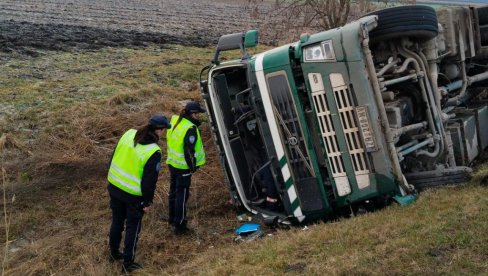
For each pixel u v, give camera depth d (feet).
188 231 21.52
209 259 17.78
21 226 22.18
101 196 25.03
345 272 13.83
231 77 22.88
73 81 43.09
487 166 22.38
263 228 21.48
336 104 19.12
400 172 18.83
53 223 22.68
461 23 24.26
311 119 19.90
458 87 24.68
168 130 21.52
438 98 21.44
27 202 24.27
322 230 17.38
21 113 34.58
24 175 26.81
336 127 19.29
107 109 36.01
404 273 13.25
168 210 23.59
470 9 25.41
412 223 15.98
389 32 19.98
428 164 21.50
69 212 23.63
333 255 15.07
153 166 17.33
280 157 20.44
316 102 19.52
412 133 20.90
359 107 18.71
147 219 22.62
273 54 20.30
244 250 17.80
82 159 29.01
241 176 22.76
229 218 23.03
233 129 22.39
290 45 20.35
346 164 19.36
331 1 43.19
